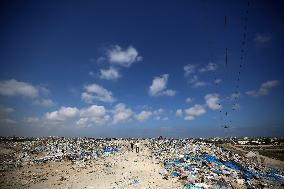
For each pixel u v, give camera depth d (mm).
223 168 34750
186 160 36781
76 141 59469
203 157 40125
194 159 37969
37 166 35000
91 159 38938
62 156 41906
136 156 40094
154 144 53094
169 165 33469
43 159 39906
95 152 45188
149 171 30531
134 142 55156
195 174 29641
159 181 26750
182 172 29922
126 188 24641
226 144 81000
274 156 61656
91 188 24891
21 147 50969
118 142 58125
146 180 27047
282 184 32906
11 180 27969
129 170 31125
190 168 32125
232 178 30719
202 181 27375
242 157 48594
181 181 26922
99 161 37094
